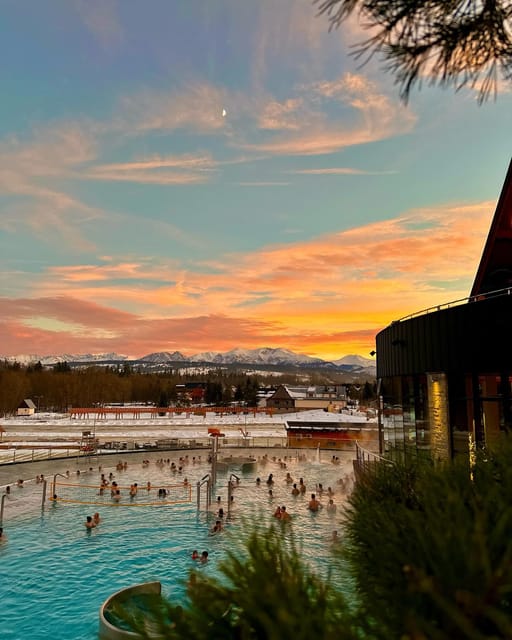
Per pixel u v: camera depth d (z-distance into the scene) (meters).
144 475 36.72
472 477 3.82
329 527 21.16
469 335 13.28
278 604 2.03
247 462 40.16
